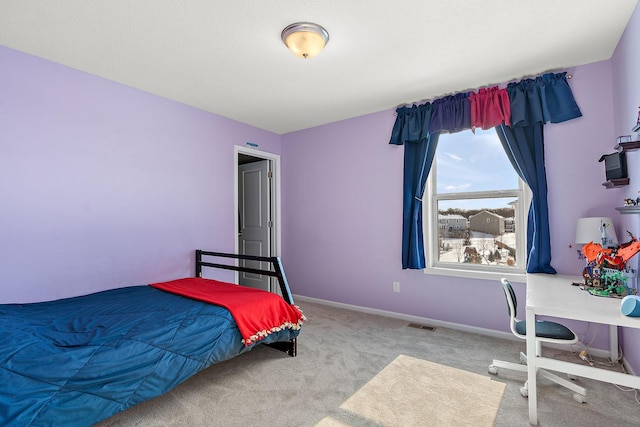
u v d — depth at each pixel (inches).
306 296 167.2
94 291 103.8
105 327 68.6
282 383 80.5
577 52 92.1
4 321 69.3
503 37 84.0
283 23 77.4
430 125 124.0
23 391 49.7
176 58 94.4
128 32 80.9
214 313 79.7
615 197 93.7
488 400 72.7
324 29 79.9
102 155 106.4
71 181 99.2
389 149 139.1
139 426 63.6
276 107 136.6
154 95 121.1
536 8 72.4
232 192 150.3
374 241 143.2
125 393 60.1
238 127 154.7
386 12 73.4
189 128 133.0
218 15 74.0
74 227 99.7
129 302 87.7
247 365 90.4
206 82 111.3
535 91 103.5
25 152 90.3
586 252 82.4
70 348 59.1
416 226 126.1
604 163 95.0
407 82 111.8
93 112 104.3
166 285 106.9
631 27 75.0
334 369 87.9
